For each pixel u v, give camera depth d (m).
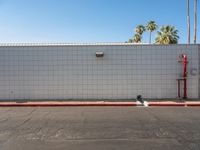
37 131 8.60
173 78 15.88
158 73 15.88
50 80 16.03
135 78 15.92
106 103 14.46
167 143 7.14
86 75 15.98
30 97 16.09
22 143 7.26
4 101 15.66
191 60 15.83
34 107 14.04
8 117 11.10
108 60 15.92
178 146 6.87
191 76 15.87
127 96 15.98
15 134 8.24
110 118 10.66
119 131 8.49
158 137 7.75
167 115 11.30
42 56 16.00
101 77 15.97
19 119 10.64
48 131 8.58
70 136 7.94
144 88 15.92
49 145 7.05
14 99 16.09
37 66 16.03
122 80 15.93
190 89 15.93
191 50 15.82
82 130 8.66
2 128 9.07
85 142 7.30
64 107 13.95
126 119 10.44
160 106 14.09
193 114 11.55
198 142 7.21
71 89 16.03
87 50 15.95
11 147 6.92
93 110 12.82
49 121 10.17
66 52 15.98
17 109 13.35
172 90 15.91
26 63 16.03
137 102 14.77
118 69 15.93
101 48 15.91
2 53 16.03
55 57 15.99
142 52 15.85
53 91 16.06
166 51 15.84
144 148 6.72
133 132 8.35
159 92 15.92
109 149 6.66
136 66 15.88
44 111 12.63
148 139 7.54
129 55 15.88
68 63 15.98
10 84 16.09
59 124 9.60
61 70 16.02
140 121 10.04
